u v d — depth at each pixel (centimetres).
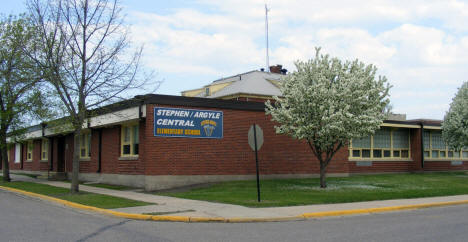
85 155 3083
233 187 2152
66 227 1143
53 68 1908
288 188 2130
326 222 1271
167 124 2255
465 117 3158
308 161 2753
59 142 3450
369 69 2127
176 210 1430
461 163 3822
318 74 2095
